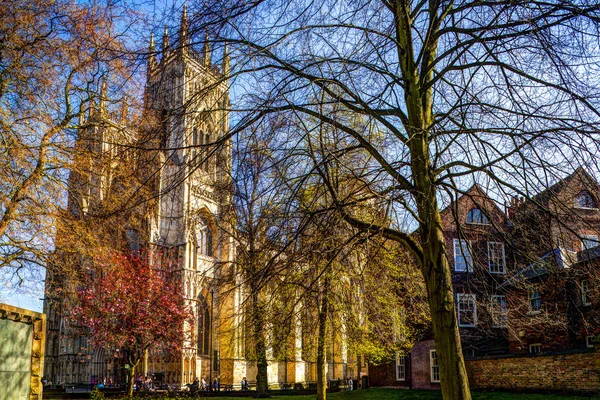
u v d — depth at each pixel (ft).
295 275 39.34
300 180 35.88
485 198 38.32
